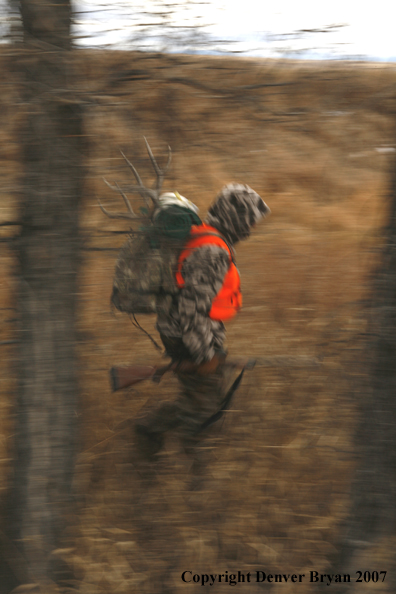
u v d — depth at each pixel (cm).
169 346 503
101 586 416
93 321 527
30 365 369
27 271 353
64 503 409
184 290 449
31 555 399
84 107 326
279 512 484
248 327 680
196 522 477
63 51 316
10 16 311
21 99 321
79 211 357
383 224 388
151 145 350
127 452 539
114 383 506
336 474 521
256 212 479
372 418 402
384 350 388
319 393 602
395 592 395
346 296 604
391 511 400
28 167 335
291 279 677
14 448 395
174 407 524
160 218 398
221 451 548
